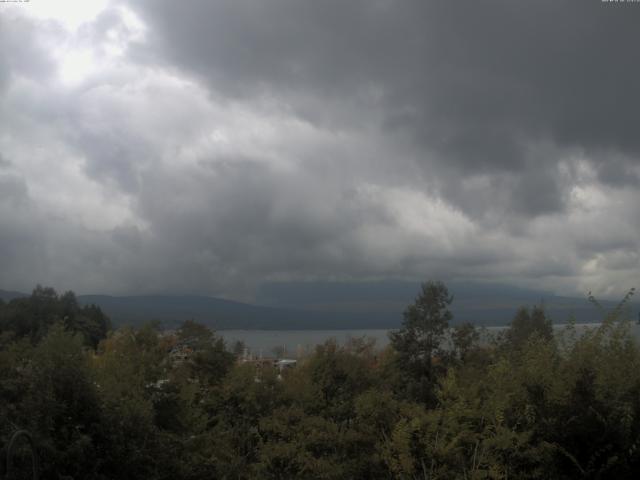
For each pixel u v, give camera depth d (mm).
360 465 9305
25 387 7887
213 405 13875
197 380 14664
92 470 7328
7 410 7242
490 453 7816
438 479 8000
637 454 7301
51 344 8570
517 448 7660
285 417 12328
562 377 7988
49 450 6898
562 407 7660
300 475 10547
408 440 8305
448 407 8594
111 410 8219
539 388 7926
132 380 10781
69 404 7707
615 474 7195
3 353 9859
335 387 15680
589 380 7688
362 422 9891
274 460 11141
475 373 10734
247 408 13617
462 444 8227
